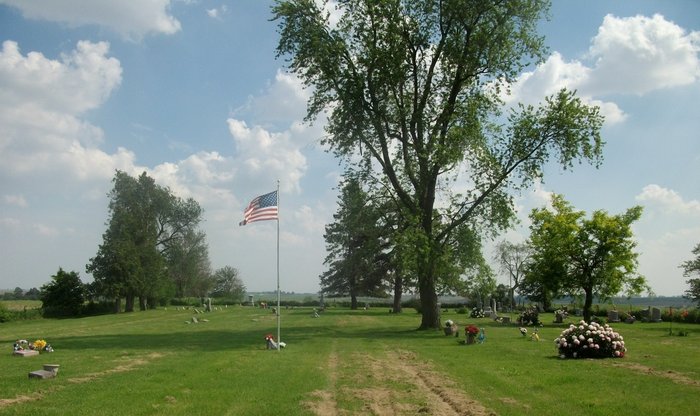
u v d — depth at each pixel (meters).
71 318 59.22
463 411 10.52
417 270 32.56
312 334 31.16
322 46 30.80
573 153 31.33
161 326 40.44
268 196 24.94
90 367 16.75
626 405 10.61
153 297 75.19
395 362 18.34
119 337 29.80
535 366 16.50
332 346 24.02
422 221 33.09
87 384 13.51
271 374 15.37
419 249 30.41
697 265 41.25
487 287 36.19
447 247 32.91
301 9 31.86
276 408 10.84
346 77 31.81
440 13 31.70
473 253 34.16
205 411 10.56
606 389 12.34
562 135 31.30
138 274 69.00
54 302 63.44
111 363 17.91
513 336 28.50
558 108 31.11
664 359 17.77
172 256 84.44
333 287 76.94
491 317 49.34
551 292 39.47
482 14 31.47
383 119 33.59
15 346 21.56
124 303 80.25
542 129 31.45
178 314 60.94
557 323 40.88
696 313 40.66
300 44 32.56
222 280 112.75
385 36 31.75
